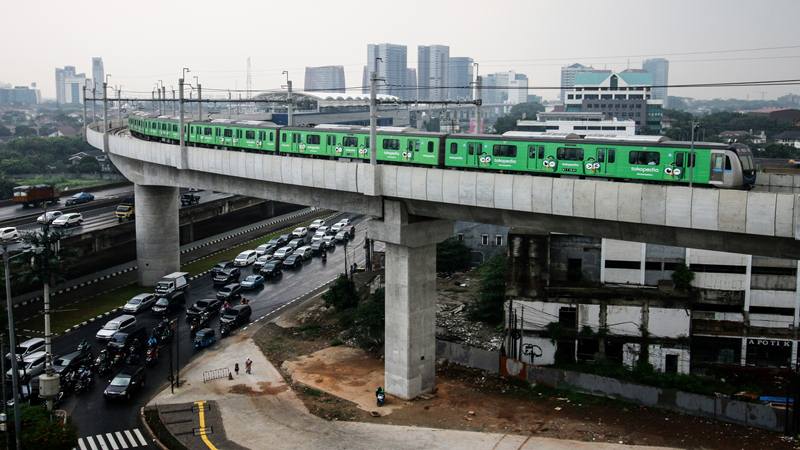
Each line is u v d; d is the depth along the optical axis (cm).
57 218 11500
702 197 4625
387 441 5766
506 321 7350
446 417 6178
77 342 7962
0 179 16200
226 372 7244
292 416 6247
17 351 7231
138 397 6650
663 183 5484
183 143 8469
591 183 5075
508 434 5841
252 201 14950
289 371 7269
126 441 5769
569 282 7619
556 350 7250
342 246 12988
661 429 5881
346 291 8875
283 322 8788
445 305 9069
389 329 6631
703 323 7338
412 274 6469
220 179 8594
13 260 7862
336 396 6656
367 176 6244
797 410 5797
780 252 4703
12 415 5291
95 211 13088
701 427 5919
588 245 7588
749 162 5381
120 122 15138
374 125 6269
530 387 6750
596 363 7150
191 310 8875
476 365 7194
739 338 7256
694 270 7350
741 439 5700
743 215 4481
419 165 6550
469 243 10925
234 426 6053
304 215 16200
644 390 6316
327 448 5659
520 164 5941
